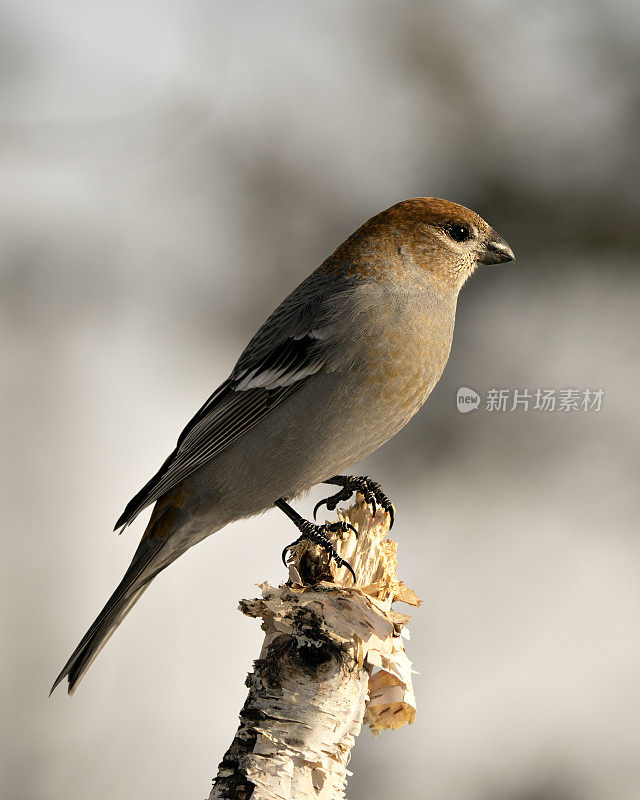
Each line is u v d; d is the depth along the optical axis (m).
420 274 8.38
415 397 8.21
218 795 5.44
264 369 8.30
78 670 8.40
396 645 6.06
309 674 5.68
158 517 8.72
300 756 5.50
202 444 8.39
